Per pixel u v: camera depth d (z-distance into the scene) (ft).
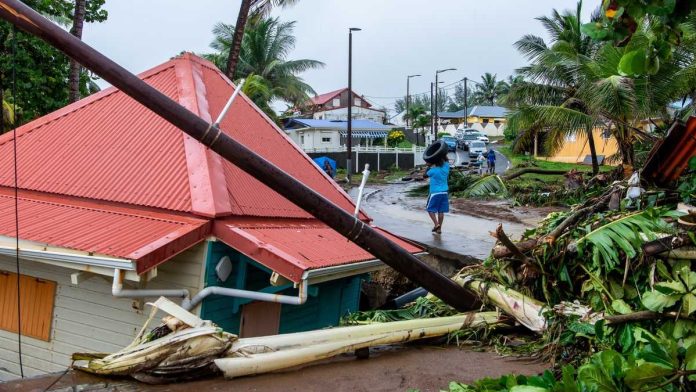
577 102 68.49
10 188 26.35
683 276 13.44
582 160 127.44
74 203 24.57
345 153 147.43
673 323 13.33
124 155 26.37
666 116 55.31
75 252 19.66
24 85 50.72
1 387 12.78
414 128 211.20
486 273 18.60
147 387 13.03
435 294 18.03
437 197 44.70
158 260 19.58
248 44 138.62
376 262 25.38
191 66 30.60
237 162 15.96
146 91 15.34
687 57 49.32
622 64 11.57
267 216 25.17
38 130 29.68
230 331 23.31
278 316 25.88
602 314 15.15
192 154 25.14
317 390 13.25
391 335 15.89
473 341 17.21
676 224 15.76
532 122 66.13
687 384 11.09
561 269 16.78
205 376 13.66
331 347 14.98
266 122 33.27
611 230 15.65
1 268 25.07
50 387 12.89
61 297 23.97
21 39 50.08
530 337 17.21
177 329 13.82
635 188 18.02
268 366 13.93
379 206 70.74
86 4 59.21
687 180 18.20
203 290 21.30
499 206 65.51
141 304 21.98
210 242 21.90
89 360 14.15
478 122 268.82
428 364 15.29
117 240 20.29
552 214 20.35
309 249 23.07
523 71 77.36
